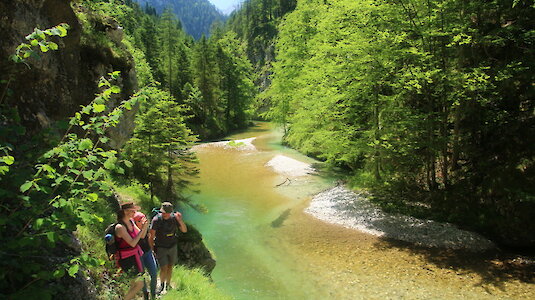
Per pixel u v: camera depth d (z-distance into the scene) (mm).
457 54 18375
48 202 4258
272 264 14617
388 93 22984
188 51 76250
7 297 3596
